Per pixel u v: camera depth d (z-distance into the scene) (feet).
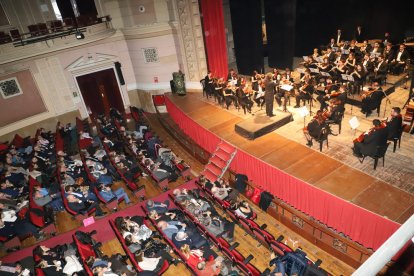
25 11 58.39
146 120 68.13
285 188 35.63
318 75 51.26
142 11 62.80
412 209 28.19
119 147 52.24
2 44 52.49
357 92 48.01
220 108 55.47
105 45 66.90
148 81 70.28
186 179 45.60
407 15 57.72
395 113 33.63
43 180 44.57
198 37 61.36
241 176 41.29
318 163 36.52
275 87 49.75
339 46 59.26
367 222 28.73
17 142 57.52
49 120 64.49
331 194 30.83
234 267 29.58
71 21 59.47
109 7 64.34
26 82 60.03
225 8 72.84
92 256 30.25
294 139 42.34
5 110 58.90
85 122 66.33
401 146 36.86
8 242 35.40
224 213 37.99
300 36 75.15
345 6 65.21
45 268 29.43
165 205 37.32
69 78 64.64
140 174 47.37
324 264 30.89
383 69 46.44
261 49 65.21
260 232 31.50
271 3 63.98
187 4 58.44
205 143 49.19
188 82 66.18
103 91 70.03
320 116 37.93
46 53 57.21
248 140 43.83
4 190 41.75
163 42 64.95
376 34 63.26
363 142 34.37
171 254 33.50
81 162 47.98
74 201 38.50
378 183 31.89
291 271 26.58
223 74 64.23
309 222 32.76
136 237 32.17
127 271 29.17
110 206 39.86
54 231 38.68
